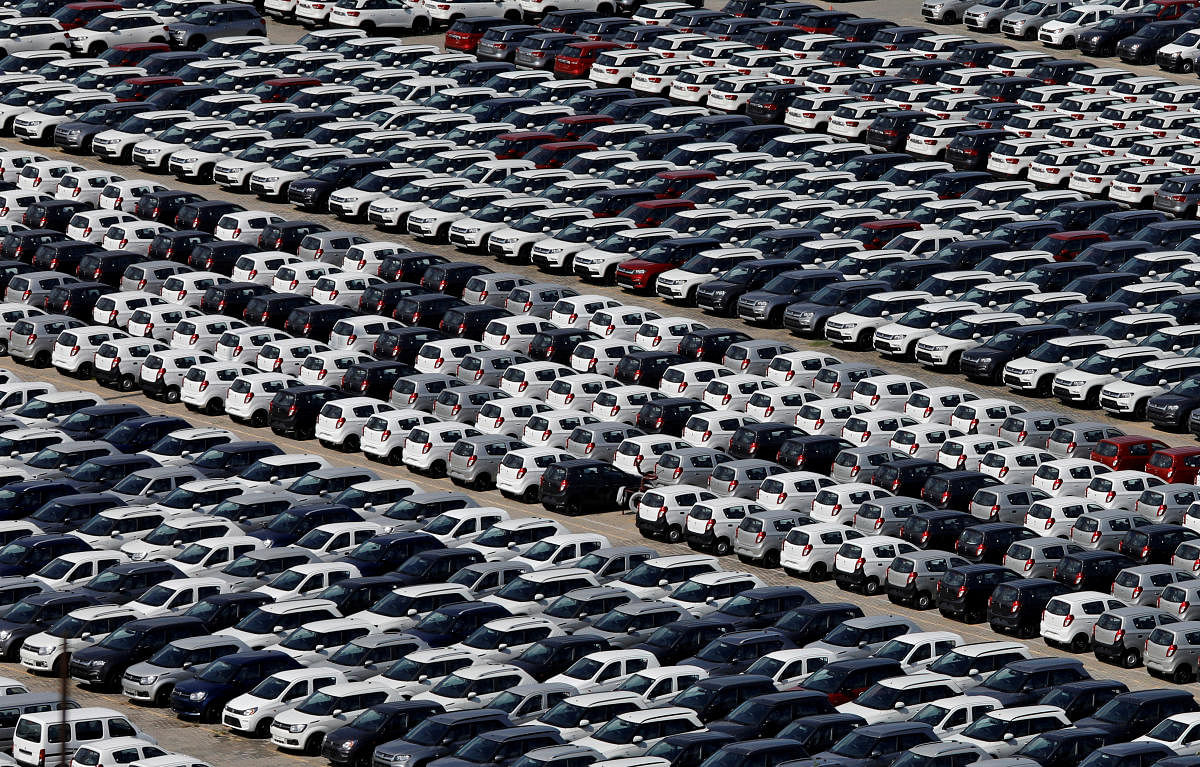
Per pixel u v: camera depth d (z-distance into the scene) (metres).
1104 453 124.69
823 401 129.88
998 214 163.50
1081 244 157.38
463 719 86.50
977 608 107.12
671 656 96.94
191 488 115.12
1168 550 111.38
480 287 148.75
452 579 103.81
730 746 83.81
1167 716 90.19
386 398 135.88
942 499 118.94
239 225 159.50
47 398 129.75
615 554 106.19
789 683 93.06
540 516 121.06
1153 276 151.75
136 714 94.06
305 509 112.00
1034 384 137.50
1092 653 103.94
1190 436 132.25
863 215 163.25
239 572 104.81
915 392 131.88
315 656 96.06
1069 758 86.19
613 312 144.25
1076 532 113.44
